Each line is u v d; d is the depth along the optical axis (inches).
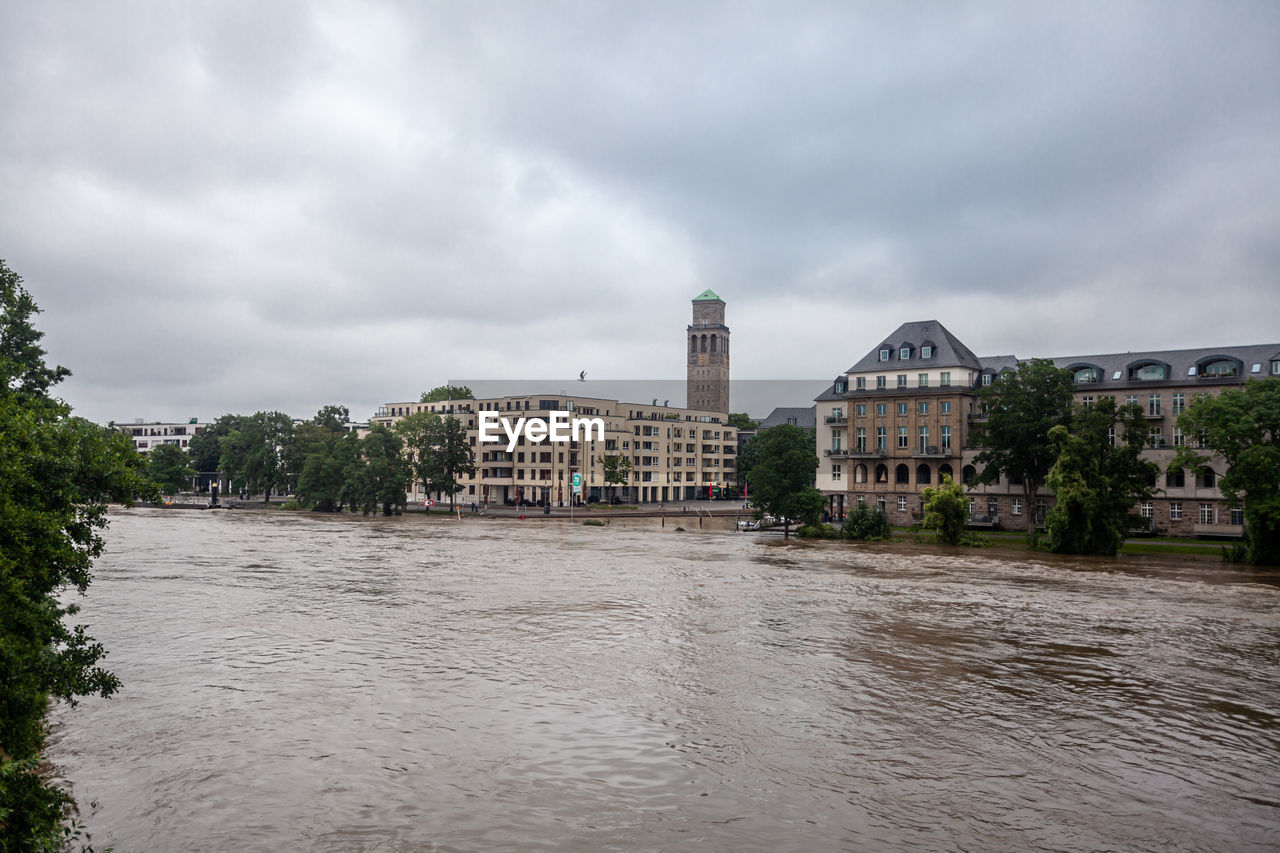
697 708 1206.9
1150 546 3398.1
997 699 1259.8
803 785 936.9
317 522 5103.3
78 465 992.2
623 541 3836.1
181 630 1700.3
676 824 837.2
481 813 857.5
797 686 1321.4
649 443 7406.5
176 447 7234.3
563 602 2060.8
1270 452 2851.9
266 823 829.8
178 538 3846.0
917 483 4500.5
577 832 817.5
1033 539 3545.8
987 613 1945.1
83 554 954.7
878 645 1605.6
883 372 4611.2
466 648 1558.8
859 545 3673.7
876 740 1081.4
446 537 4003.4
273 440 7268.7
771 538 4052.7
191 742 1051.9
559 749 1040.2
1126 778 965.2
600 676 1371.8
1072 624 1820.9
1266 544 2898.6
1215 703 1246.9
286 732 1091.3
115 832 807.7
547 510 5787.4
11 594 805.2
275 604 2006.6
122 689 1275.8
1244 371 3757.4
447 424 5994.1
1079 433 3334.2
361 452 5949.8
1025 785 943.0
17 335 1727.4
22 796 679.1
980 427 3801.7
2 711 790.5
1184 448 3142.2
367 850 776.3
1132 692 1300.4
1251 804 898.1
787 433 4133.9
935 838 813.9
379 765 983.0
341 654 1504.7
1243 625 1818.4
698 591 2253.9
